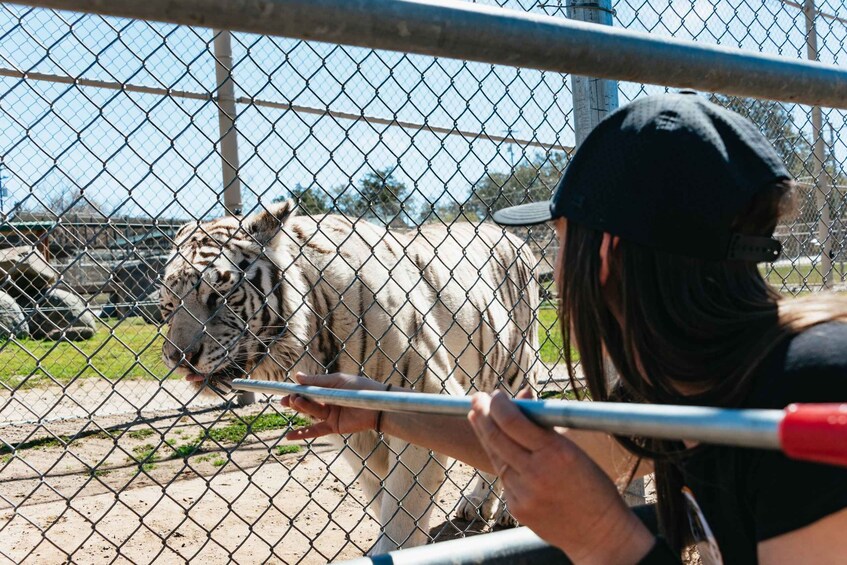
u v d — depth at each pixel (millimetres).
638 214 1068
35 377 8305
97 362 9047
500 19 1546
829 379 964
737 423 792
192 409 7816
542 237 5609
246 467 5914
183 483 5539
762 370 1027
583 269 1148
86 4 1205
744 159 1092
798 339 1018
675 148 1061
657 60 1766
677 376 1098
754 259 1104
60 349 9273
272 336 3721
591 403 971
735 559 1142
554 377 7402
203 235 3717
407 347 3537
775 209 1104
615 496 1038
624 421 911
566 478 1010
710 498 1170
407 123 4152
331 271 3822
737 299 1107
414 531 3188
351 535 4539
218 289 3572
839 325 1025
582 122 2721
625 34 1726
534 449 1016
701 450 1112
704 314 1074
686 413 852
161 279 3668
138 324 7867
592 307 1153
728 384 1054
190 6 1253
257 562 4086
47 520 4727
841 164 3555
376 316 3844
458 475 5754
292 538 4469
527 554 1587
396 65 2434
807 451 709
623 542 1029
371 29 1413
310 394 1685
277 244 3781
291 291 3754
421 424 1866
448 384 4078
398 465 3469
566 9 2572
